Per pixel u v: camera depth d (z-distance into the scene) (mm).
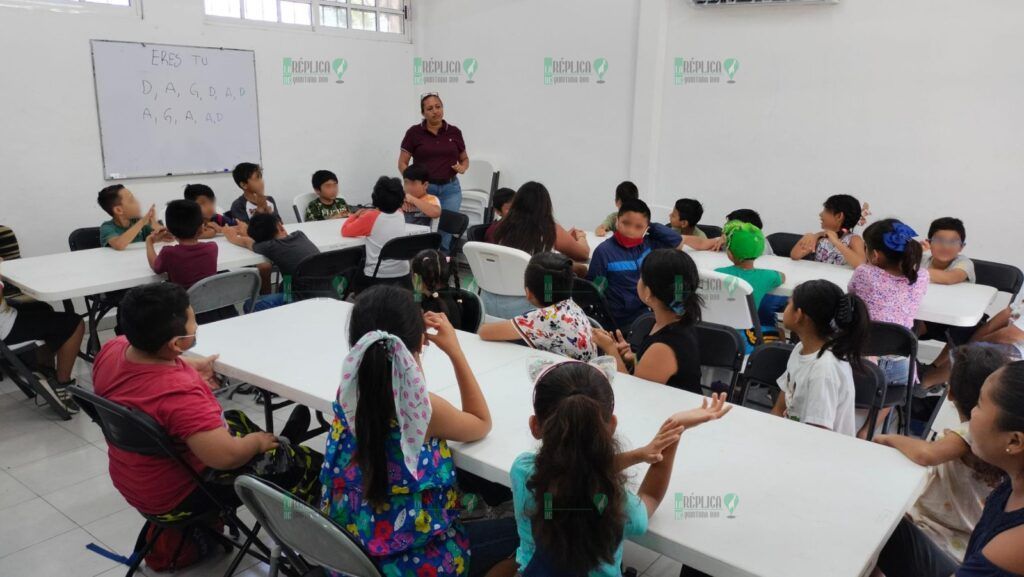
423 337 1489
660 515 1307
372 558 1419
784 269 3512
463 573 1494
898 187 4531
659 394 1838
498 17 6027
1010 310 3295
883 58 4430
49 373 3373
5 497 2582
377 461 1361
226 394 3473
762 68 4863
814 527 1272
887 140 4512
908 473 1471
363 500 1422
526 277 2252
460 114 6480
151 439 1707
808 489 1398
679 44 5160
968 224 4344
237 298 3252
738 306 2828
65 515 2475
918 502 1756
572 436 1137
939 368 3223
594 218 5879
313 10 5652
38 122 4270
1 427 3143
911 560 1579
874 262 2770
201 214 3246
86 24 4379
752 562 1177
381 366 1323
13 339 3088
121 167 4672
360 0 6012
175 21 4797
